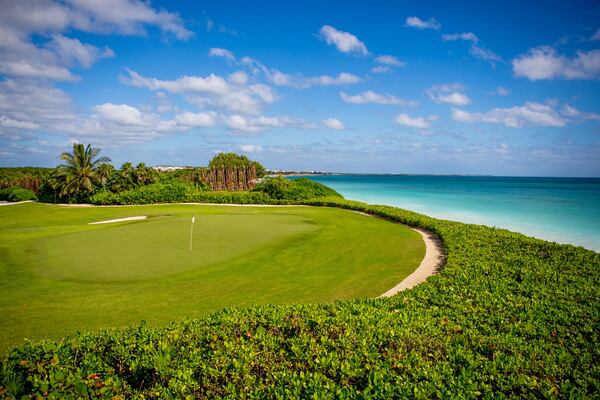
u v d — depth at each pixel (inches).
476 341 249.9
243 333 256.7
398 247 703.7
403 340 237.0
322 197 1760.6
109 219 1245.1
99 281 498.3
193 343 240.8
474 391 185.5
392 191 3063.5
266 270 557.3
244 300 438.3
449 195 2512.3
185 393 191.2
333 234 820.0
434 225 862.5
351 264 593.3
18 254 644.7
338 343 230.8
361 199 2169.0
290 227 901.2
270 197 1849.2
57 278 509.7
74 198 1947.6
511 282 415.2
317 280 514.9
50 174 2047.2
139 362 221.1
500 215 1370.6
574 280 419.2
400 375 196.2
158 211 1496.1
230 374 202.5
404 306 338.3
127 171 1963.6
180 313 398.3
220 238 762.2
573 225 1122.0
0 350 317.4
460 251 588.4
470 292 381.4
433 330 263.3
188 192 1947.6
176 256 622.8
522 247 607.2
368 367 202.5
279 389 184.7
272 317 276.7
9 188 2265.0
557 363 222.8
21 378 204.1
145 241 733.9
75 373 210.5
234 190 2283.5
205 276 523.2
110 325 366.9
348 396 177.9
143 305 419.5
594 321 299.3
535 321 300.5
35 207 1811.0
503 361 218.4
